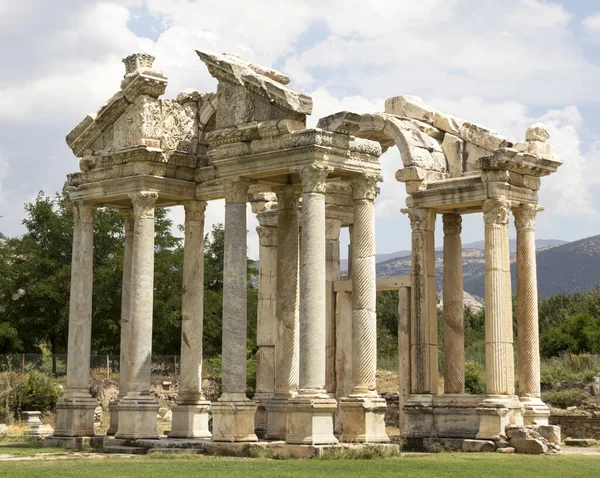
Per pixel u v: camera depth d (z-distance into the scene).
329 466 25.19
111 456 30.02
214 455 29.47
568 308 102.44
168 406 60.31
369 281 30.73
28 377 57.00
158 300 76.94
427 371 39.16
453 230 41.16
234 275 30.95
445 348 40.31
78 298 35.78
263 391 39.62
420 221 39.94
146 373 33.38
